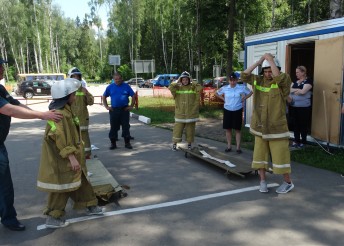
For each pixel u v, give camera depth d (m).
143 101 24.03
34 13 61.94
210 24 19.72
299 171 6.82
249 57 11.33
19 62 66.75
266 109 5.40
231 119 8.45
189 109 8.59
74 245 4.16
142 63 21.78
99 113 18.55
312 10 29.88
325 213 4.86
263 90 5.47
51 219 4.59
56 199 4.50
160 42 60.47
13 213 4.55
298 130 8.55
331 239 4.13
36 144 10.43
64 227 4.62
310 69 10.80
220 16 19.61
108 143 10.23
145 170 7.26
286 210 4.99
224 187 6.04
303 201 5.30
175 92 8.62
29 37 63.84
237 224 4.58
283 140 5.46
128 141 9.41
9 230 4.58
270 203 5.26
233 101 8.36
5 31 63.66
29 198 5.81
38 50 65.94
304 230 4.37
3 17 62.00
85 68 89.56
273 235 4.26
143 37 63.19
